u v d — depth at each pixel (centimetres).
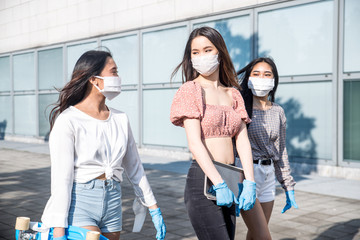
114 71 229
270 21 896
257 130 317
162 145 1139
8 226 468
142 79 1183
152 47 1148
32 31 1545
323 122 829
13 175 827
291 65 870
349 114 804
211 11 998
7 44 1666
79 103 227
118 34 1236
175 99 246
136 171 246
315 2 828
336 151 812
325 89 825
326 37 819
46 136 1520
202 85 256
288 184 334
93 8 1304
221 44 252
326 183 747
